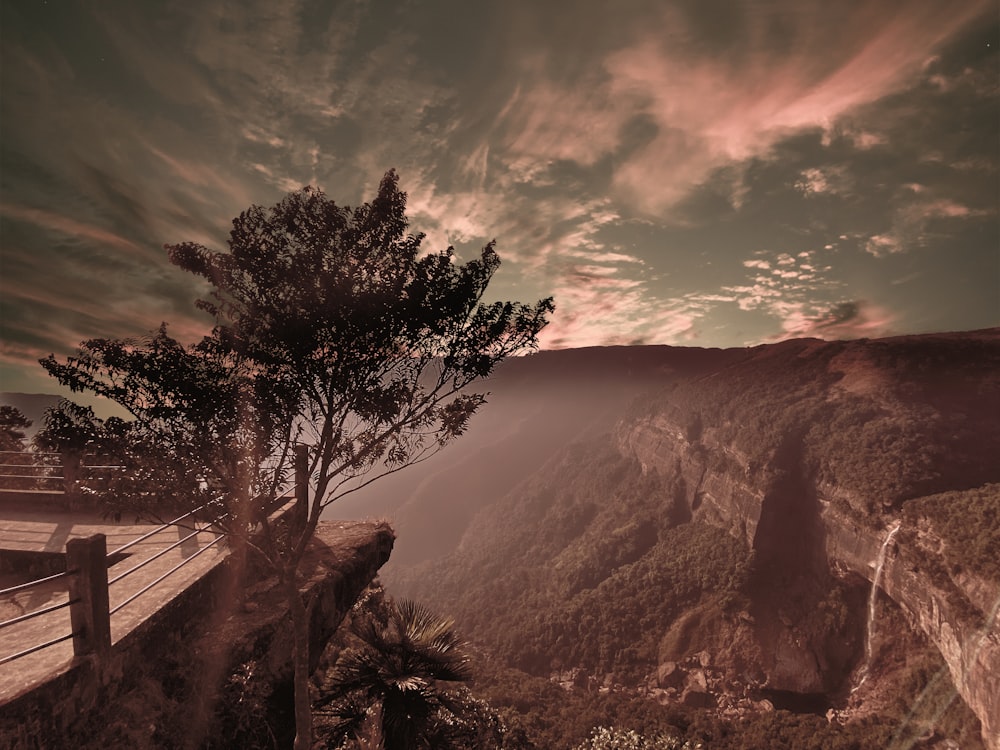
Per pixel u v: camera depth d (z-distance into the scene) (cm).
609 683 8706
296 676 643
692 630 8856
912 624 7069
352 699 957
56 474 1178
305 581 905
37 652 546
